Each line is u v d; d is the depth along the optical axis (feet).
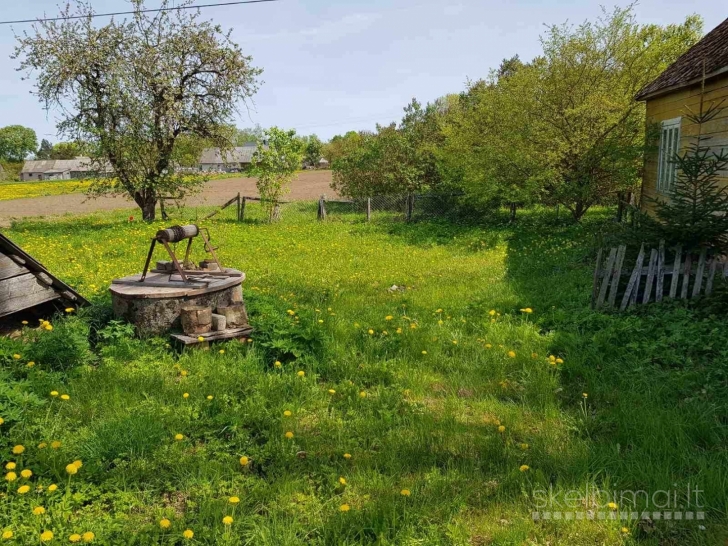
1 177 291.99
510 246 42.06
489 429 13.60
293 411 14.30
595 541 9.71
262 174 61.93
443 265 35.19
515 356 17.87
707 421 13.32
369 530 9.87
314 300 25.82
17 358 16.30
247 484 11.19
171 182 65.62
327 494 10.98
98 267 34.88
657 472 11.41
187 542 9.42
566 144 47.26
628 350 18.20
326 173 198.59
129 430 12.60
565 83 48.14
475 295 26.37
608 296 22.93
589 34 48.57
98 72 60.95
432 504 10.51
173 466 11.64
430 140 72.64
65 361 16.72
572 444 12.71
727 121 28.58
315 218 65.41
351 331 20.40
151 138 63.52
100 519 9.95
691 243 22.36
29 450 11.80
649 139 42.34
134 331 19.06
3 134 387.96
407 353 18.56
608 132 46.75
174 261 20.15
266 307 21.97
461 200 58.54
